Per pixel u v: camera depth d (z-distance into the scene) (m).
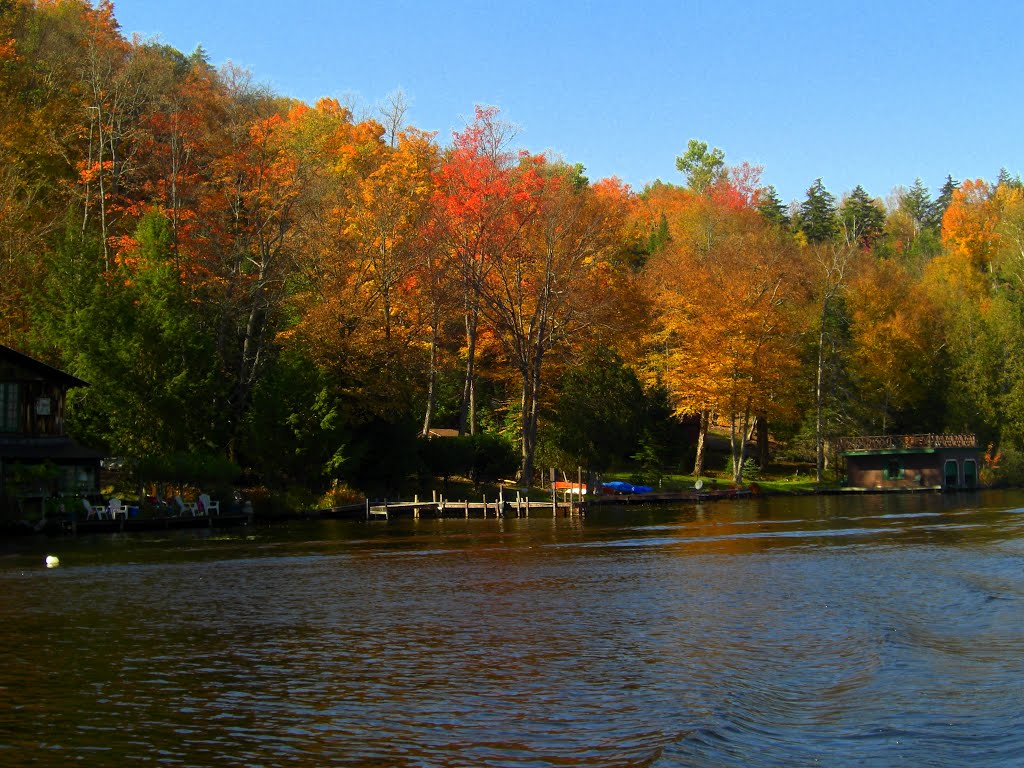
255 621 21.69
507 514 57.81
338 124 84.81
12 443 46.12
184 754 12.58
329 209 68.62
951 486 83.06
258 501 54.28
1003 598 23.52
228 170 63.19
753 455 99.06
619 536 42.03
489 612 22.62
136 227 66.19
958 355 93.25
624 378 76.75
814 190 157.62
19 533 43.00
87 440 52.75
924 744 12.66
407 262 65.81
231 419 59.34
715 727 13.34
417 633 20.20
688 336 82.31
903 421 96.38
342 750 12.73
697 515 55.72
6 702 14.95
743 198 116.00
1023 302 99.62
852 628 19.89
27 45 70.31
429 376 72.50
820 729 13.30
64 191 64.06
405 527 48.81
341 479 60.09
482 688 15.68
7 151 63.31
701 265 85.81
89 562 32.91
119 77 65.00
